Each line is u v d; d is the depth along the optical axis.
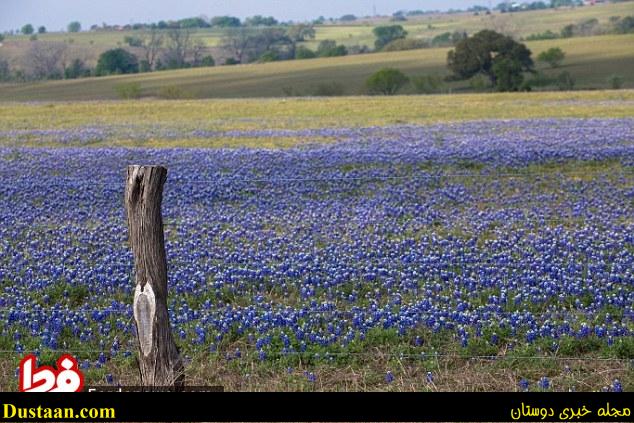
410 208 20.61
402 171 25.88
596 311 12.21
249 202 21.86
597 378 9.92
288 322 11.81
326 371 10.34
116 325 11.99
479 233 17.94
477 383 9.84
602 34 169.62
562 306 12.51
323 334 11.46
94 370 10.41
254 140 37.03
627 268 14.54
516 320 11.56
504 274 14.12
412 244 16.83
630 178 24.34
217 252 16.38
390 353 10.78
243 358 10.78
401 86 90.19
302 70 123.38
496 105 58.75
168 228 19.00
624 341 10.85
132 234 8.36
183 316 12.22
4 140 39.19
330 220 19.34
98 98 93.00
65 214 20.83
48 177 26.31
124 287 13.95
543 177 24.42
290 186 23.72
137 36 191.25
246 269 14.55
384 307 12.59
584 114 49.38
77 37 190.88
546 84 90.00
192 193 22.97
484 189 23.03
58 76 144.25
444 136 36.12
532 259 15.09
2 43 169.88
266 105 64.38
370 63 128.12
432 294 13.20
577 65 110.31
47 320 12.32
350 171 26.03
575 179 24.20
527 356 10.56
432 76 92.12
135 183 8.30
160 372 8.52
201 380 10.12
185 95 85.62
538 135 35.09
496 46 95.06
